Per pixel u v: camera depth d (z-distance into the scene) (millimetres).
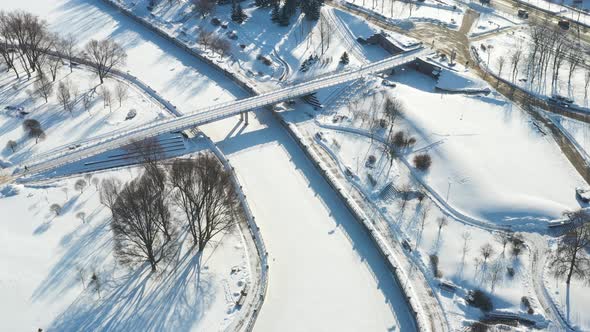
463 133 150250
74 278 107375
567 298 107312
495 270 113000
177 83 182000
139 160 141250
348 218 129375
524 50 194875
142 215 107000
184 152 146875
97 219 121562
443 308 107000
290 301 108438
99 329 98000
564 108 164500
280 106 170875
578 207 127062
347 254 119688
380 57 198500
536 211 125375
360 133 155750
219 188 113000
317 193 136625
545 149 145750
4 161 138000
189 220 113750
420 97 166375
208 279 109562
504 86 175500
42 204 125312
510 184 133250
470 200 130375
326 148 150750
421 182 137875
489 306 106312
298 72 188875
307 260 117812
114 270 109750
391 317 106312
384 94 167875
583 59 188125
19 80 173000
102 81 175375
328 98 171250
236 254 116125
